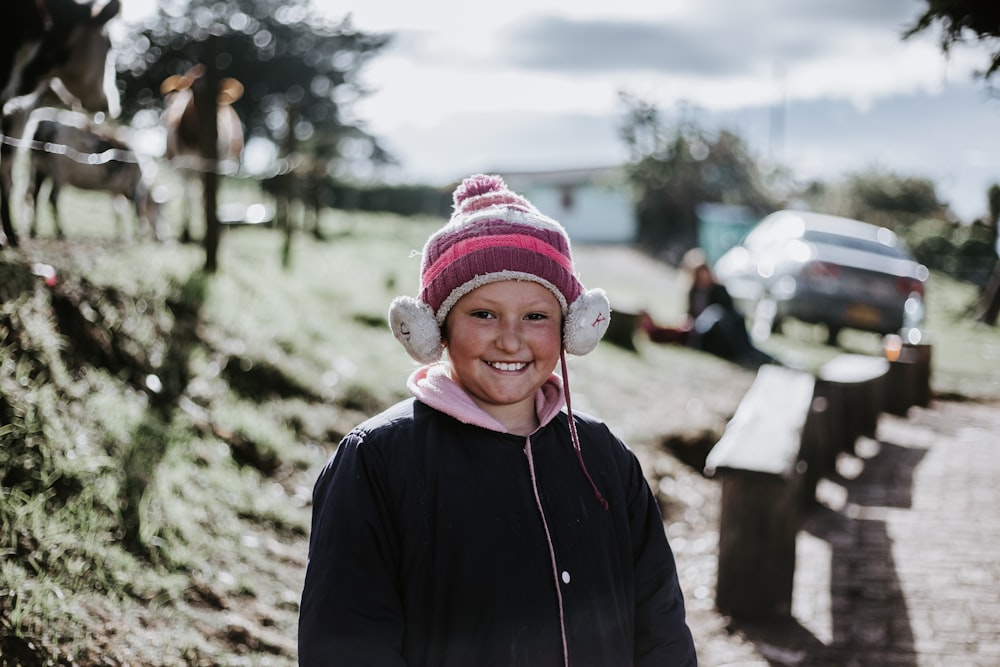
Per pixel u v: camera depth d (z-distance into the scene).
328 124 40.97
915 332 12.38
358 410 5.86
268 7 40.06
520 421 1.91
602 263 24.02
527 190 33.88
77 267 5.21
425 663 1.68
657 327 10.79
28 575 3.04
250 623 3.44
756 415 5.34
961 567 4.91
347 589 1.66
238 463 4.72
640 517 1.97
